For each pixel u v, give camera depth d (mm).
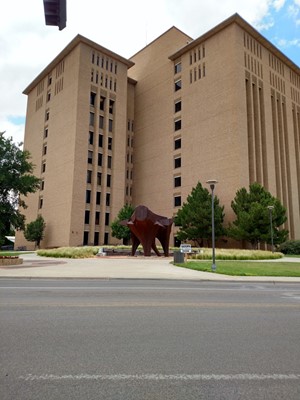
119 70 63438
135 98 69312
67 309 7594
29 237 55125
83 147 55094
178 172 55500
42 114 65250
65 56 60906
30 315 6922
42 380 3756
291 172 55500
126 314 7184
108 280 14742
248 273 18109
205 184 49781
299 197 57156
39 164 63125
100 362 4316
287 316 7379
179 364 4297
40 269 18734
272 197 42750
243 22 50062
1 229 25281
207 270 19094
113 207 58000
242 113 47750
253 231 40062
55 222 54875
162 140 60281
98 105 58625
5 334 5504
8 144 25156
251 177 48188
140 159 64938
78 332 5680
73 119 55438
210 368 4180
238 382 3789
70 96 57344
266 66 54812
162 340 5316
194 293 10867
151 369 4117
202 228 43656
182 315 7223
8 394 3416
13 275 15289
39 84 68250
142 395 3434
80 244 52000
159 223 32906
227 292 11383
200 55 54812
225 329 6098
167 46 63125
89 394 3438
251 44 52531
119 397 3385
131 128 67688
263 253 32250
